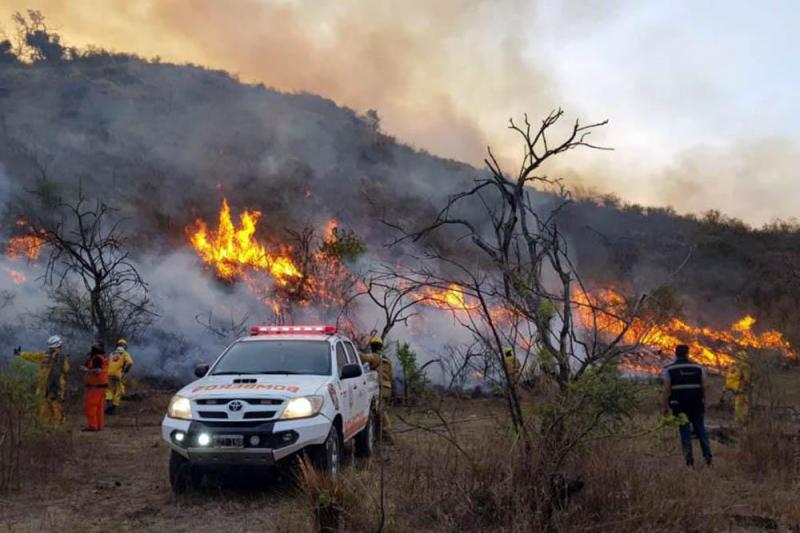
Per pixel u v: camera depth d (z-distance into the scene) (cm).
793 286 3538
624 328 672
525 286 677
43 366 1325
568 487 606
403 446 923
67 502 800
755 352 1313
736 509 728
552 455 616
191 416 803
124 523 714
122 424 1484
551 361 675
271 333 1011
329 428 818
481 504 613
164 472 970
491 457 643
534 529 568
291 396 808
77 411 1602
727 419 1552
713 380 2059
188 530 688
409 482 688
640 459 715
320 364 919
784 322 2344
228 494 821
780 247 4762
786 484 837
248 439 782
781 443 942
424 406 988
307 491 656
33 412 1038
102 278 1852
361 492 661
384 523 607
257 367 920
